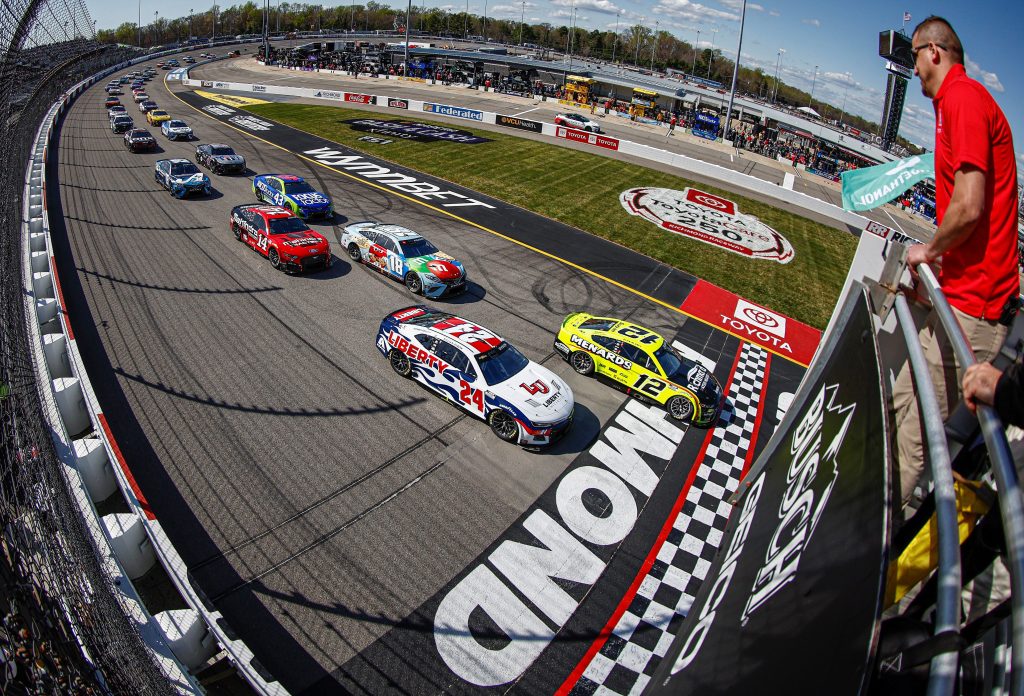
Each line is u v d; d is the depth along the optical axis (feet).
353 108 165.37
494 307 59.21
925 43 7.53
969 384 4.73
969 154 6.47
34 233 56.85
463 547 31.32
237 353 45.39
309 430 37.96
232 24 532.32
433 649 25.94
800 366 57.82
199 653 23.12
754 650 5.59
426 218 83.46
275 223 61.46
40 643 11.01
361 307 54.95
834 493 5.76
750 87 505.25
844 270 87.10
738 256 85.71
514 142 137.49
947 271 7.61
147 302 51.37
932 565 5.36
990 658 4.58
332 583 28.09
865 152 195.21
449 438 39.01
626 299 65.98
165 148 107.86
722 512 37.01
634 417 44.70
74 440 31.32
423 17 557.74
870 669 3.55
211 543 29.19
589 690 25.44
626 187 111.24
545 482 36.83
